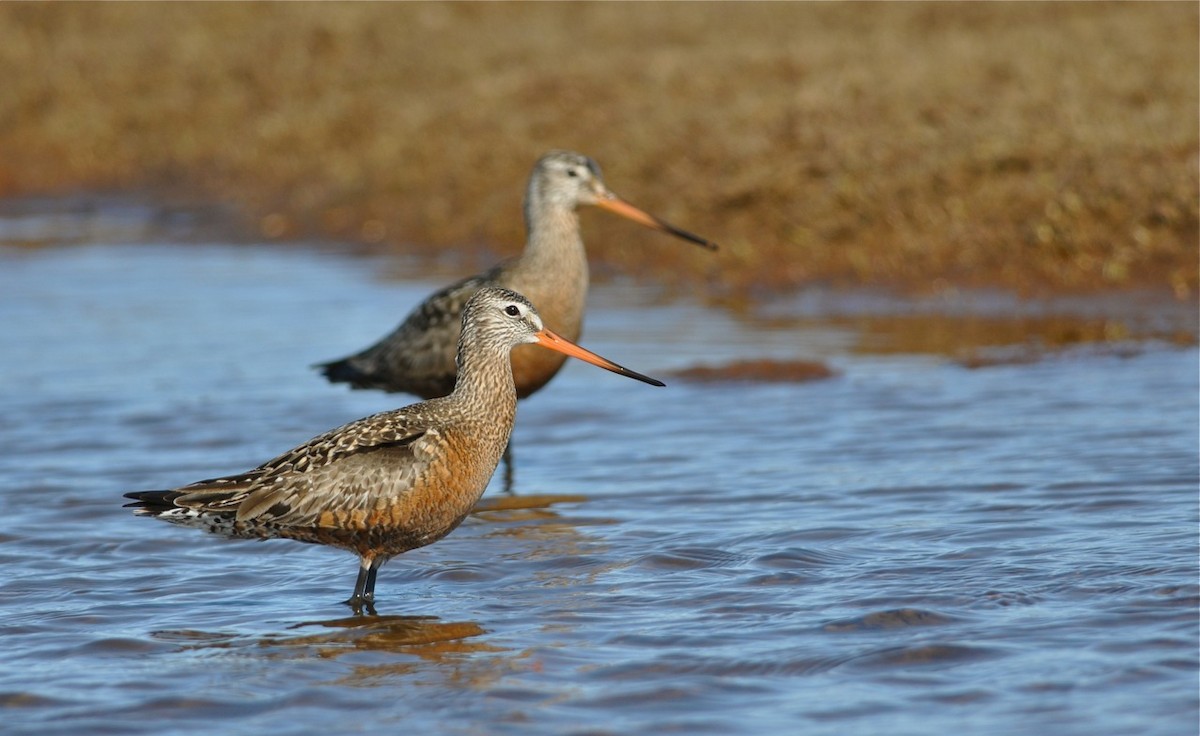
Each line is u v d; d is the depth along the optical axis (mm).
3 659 8469
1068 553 9594
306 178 30672
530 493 11914
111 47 41375
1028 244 20047
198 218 29422
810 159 23562
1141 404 13836
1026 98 23984
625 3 40812
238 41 40594
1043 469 11758
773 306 19984
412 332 13523
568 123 28641
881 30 33031
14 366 17281
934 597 8930
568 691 7781
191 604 9453
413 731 7336
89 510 11625
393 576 10000
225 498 9055
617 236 23906
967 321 18406
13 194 33219
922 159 22469
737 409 14539
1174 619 8352
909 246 20734
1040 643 8125
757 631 8531
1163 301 18375
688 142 25797
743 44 33250
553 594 9406
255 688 7961
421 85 34594
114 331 19281
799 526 10578
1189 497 10727
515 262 13508
